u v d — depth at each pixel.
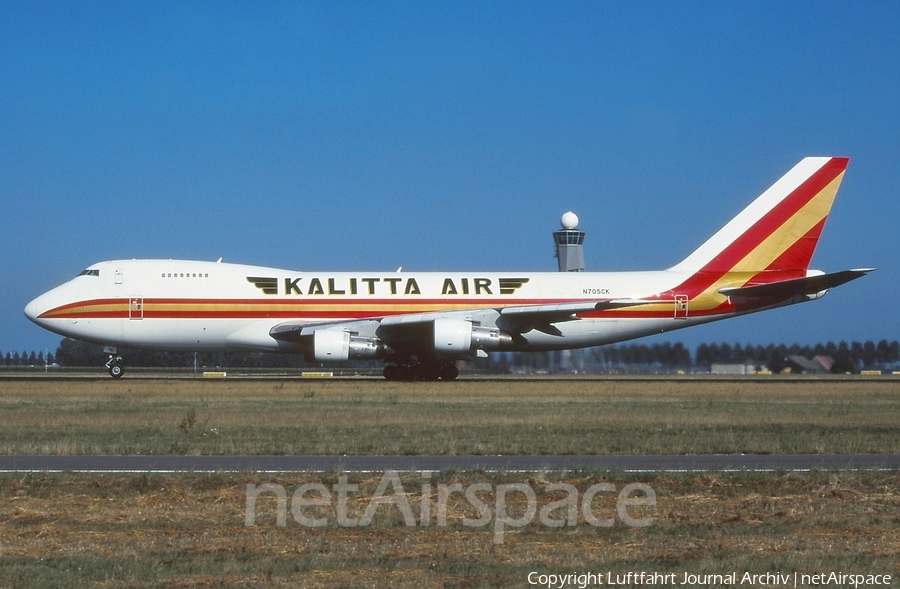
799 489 77.56
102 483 77.75
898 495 75.50
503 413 140.00
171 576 54.09
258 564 56.28
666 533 64.56
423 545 61.22
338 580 53.44
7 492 75.00
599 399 171.12
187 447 100.50
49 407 149.25
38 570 54.88
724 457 95.56
